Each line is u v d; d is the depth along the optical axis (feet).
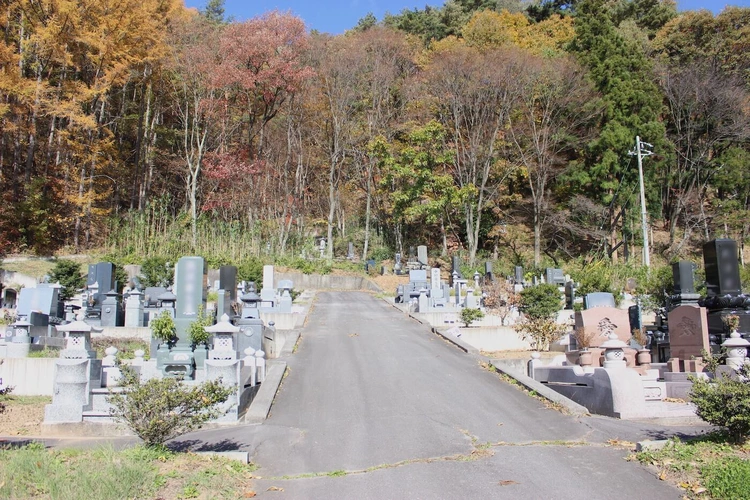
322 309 89.35
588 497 21.20
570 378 39.55
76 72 111.24
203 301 42.78
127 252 110.01
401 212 141.79
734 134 129.08
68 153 112.16
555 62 128.98
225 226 127.85
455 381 43.42
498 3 196.95
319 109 148.87
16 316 58.80
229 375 34.04
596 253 132.46
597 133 130.72
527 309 69.51
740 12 140.15
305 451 28.40
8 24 101.14
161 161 136.67
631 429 30.78
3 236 101.91
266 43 123.75
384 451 28.04
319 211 163.22
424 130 134.00
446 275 133.59
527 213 152.56
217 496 21.31
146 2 110.32
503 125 139.03
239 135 147.13
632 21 162.50
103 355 51.44
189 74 117.91
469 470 24.61
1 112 91.71
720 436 26.43
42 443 26.25
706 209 139.03
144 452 24.41
